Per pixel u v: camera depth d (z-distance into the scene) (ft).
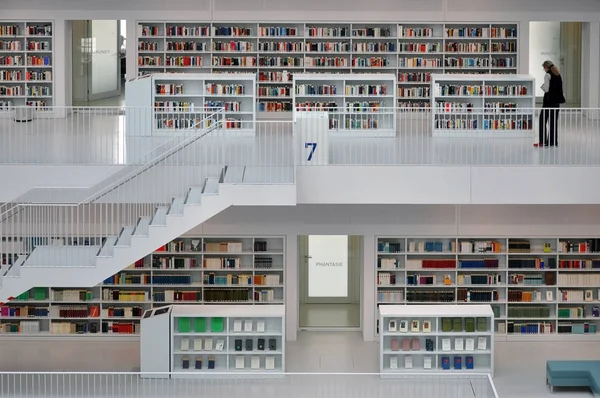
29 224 56.34
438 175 58.03
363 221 67.72
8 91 81.92
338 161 59.16
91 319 68.90
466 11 80.84
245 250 69.05
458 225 67.56
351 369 63.00
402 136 68.64
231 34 81.35
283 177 56.75
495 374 61.98
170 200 57.26
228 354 61.57
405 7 80.79
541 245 68.69
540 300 68.69
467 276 68.74
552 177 57.98
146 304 69.21
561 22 86.12
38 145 64.49
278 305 63.21
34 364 63.98
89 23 86.07
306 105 69.82
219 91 68.59
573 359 64.85
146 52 81.35
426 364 61.57
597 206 67.26
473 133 68.28
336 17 80.74
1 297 55.57
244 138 66.85
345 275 74.74
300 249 74.64
